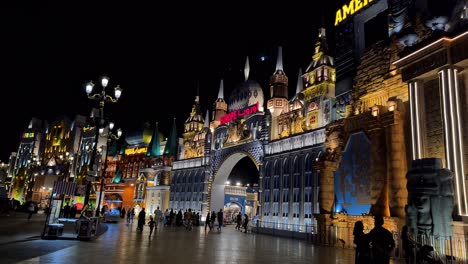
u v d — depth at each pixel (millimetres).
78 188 26750
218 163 50750
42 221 37875
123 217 61406
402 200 21000
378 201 22578
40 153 105500
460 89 18109
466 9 18516
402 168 21547
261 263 14555
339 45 30859
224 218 57281
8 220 36844
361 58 26750
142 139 76625
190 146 60031
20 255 14039
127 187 73688
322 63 35938
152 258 14711
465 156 17453
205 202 51688
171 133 66188
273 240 28250
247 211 62812
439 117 19047
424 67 19453
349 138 26516
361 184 24938
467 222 16172
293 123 38938
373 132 23812
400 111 22266
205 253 17141
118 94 27266
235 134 47938
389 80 23562
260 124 43812
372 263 9125
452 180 16703
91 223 21562
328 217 25750
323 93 35250
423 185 16281
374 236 9289
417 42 21141
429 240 15586
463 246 15688
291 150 37750
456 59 18000
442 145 18719
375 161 23281
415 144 19703
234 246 21344
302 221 34688
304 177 35594
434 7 19984
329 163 27344
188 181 57688
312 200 33875
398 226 20156
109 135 38312
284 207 37562
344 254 19469
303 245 24578
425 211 15977
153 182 66812
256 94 47562
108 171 82625
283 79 43000
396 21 23859
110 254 15414
